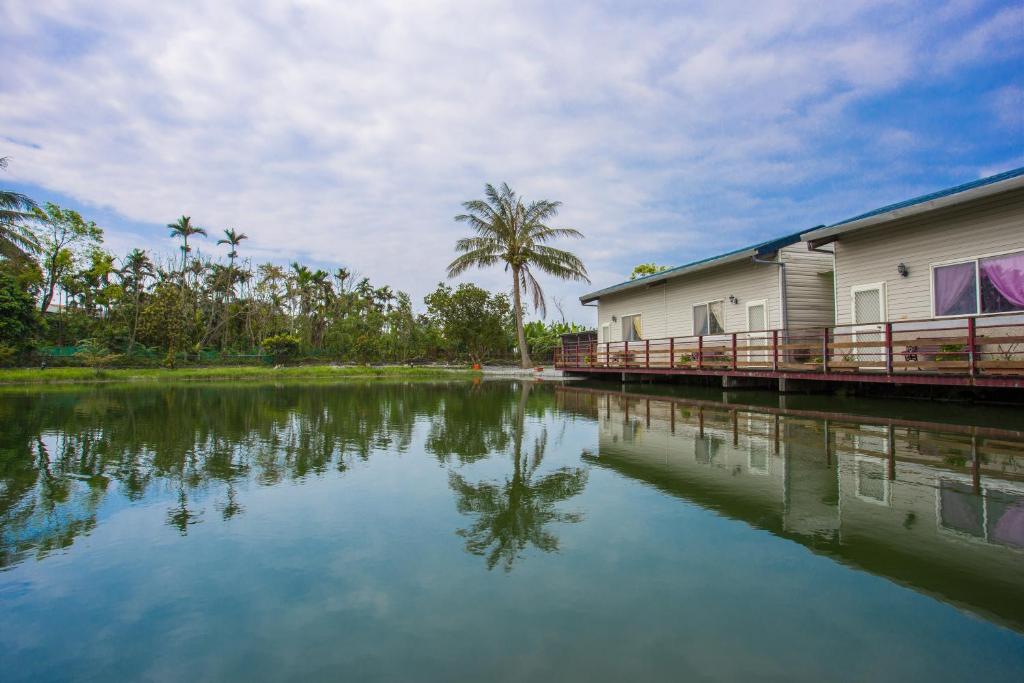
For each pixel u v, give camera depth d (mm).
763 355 13562
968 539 3344
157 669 2139
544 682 2008
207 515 4004
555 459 5852
